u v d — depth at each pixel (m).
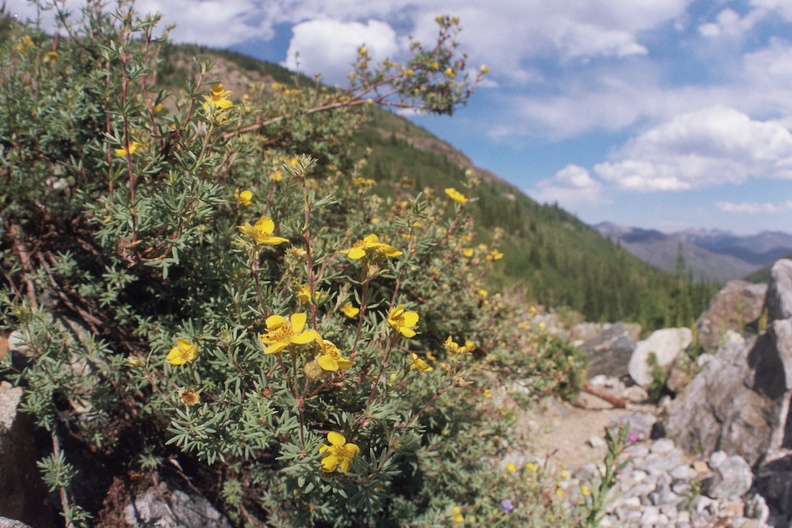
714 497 4.72
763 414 5.17
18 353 2.29
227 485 2.41
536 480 3.95
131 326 2.52
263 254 2.55
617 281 113.69
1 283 2.52
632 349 8.53
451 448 3.06
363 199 3.35
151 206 1.89
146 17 1.99
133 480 2.27
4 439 1.89
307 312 1.88
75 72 2.68
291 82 4.07
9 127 2.42
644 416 6.62
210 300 2.22
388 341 1.64
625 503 4.90
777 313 8.72
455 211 2.99
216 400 1.82
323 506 2.19
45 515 2.02
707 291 14.25
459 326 3.46
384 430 1.73
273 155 3.16
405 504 2.74
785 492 4.28
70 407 2.29
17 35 2.75
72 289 2.48
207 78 1.88
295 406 1.54
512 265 67.25
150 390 2.35
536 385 4.35
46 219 2.56
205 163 1.82
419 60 4.22
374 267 1.61
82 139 2.49
